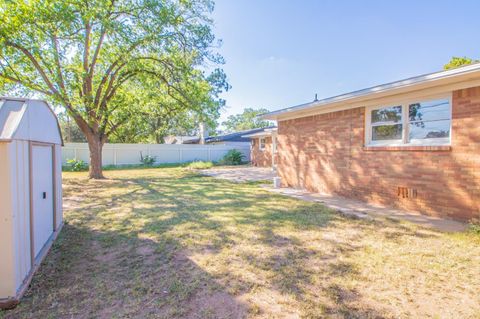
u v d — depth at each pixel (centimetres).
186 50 1178
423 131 561
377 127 660
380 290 258
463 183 485
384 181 632
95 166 1241
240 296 252
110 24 936
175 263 329
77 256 357
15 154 260
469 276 284
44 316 227
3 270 243
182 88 1295
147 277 294
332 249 364
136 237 429
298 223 492
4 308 237
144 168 1875
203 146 2384
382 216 537
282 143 994
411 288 261
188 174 1443
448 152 507
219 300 246
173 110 1472
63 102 994
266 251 361
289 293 254
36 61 960
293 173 941
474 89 470
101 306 240
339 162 755
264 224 488
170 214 572
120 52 1099
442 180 518
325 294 252
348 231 442
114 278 293
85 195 812
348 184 729
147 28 1045
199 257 346
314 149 844
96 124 1231
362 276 286
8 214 245
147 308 236
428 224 476
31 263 302
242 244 389
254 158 2131
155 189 924
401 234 423
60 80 1019
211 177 1298
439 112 530
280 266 314
